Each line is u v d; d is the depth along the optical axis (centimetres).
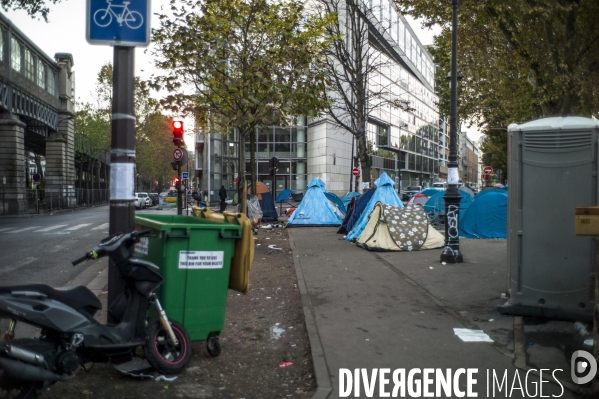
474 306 760
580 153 649
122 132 530
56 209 4569
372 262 1186
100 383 476
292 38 1495
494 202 1744
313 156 5469
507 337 613
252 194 1973
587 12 1269
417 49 7106
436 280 962
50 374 395
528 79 1481
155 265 479
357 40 2248
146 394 456
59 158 5181
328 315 710
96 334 438
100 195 6925
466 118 3325
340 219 2255
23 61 4075
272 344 611
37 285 423
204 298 540
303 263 1176
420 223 1440
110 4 525
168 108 1491
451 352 561
